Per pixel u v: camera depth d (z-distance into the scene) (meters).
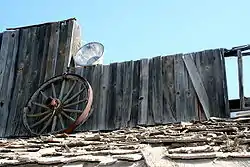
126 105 7.38
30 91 8.40
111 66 7.96
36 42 9.02
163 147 2.71
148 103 7.22
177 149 2.45
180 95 7.05
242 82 6.73
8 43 9.22
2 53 9.12
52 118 7.69
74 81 7.94
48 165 2.44
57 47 8.73
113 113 7.40
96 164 2.31
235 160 2.05
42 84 8.20
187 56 7.38
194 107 6.82
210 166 1.99
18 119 8.13
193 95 6.95
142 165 2.16
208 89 6.89
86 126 7.48
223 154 2.14
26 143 4.16
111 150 2.69
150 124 6.98
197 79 7.06
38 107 8.01
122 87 7.62
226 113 6.51
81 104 7.62
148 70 7.58
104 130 7.29
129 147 2.87
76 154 2.69
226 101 6.63
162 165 2.06
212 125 4.72
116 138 3.92
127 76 7.70
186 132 4.07
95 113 7.54
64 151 3.06
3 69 8.90
